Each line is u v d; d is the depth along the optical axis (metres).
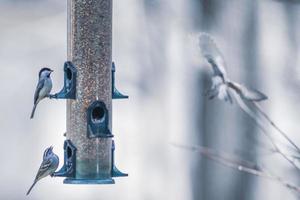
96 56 11.46
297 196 10.45
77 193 24.34
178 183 19.78
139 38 18.94
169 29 18.22
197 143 18.39
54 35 21.91
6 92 24.34
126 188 21.33
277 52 16.66
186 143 18.61
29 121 24.78
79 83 11.39
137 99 20.14
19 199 24.73
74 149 11.26
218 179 18.73
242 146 16.67
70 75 11.43
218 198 18.70
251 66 16.61
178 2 17.89
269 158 14.94
